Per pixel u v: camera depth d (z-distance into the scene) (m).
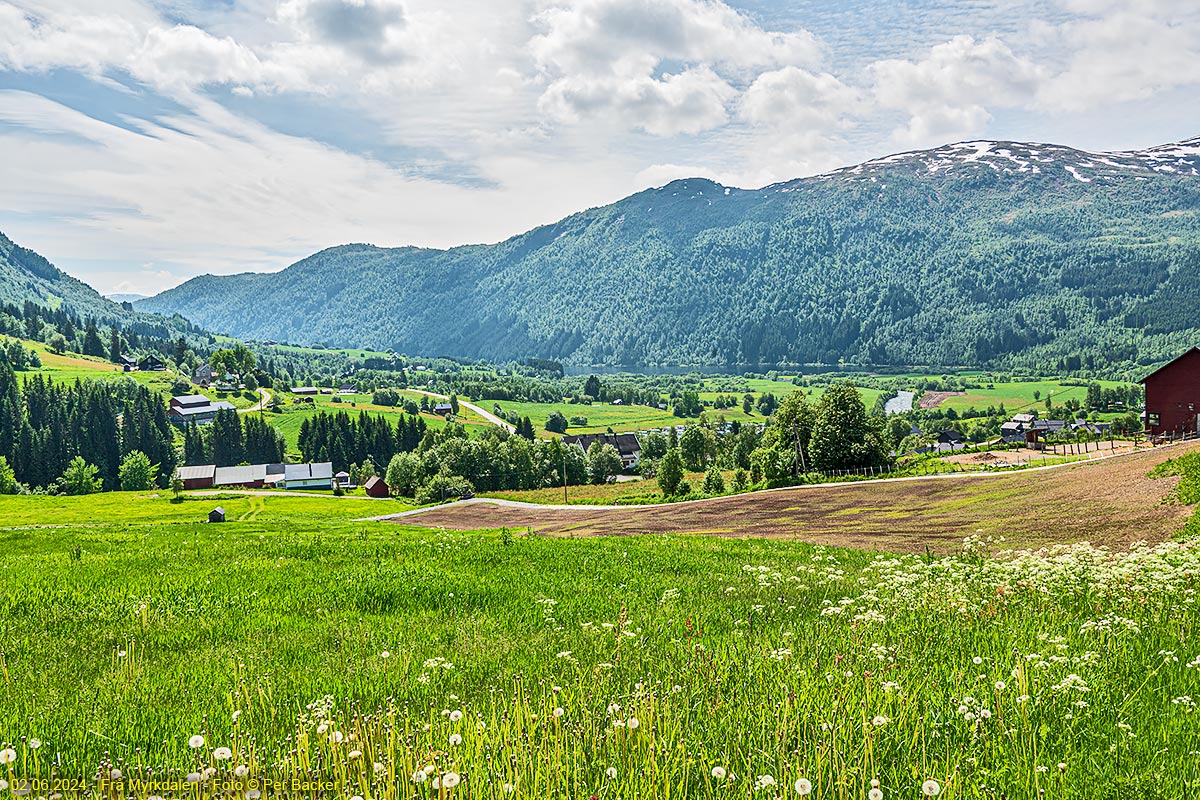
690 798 5.49
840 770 5.39
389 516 107.81
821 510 58.72
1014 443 103.00
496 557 21.58
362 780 5.50
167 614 13.92
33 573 18.98
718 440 190.75
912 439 195.00
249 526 64.06
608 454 182.38
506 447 160.88
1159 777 5.47
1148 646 8.75
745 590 15.82
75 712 7.71
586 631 11.75
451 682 9.02
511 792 5.09
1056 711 6.74
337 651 10.97
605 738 6.29
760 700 7.20
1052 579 12.69
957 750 5.94
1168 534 26.34
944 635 9.89
